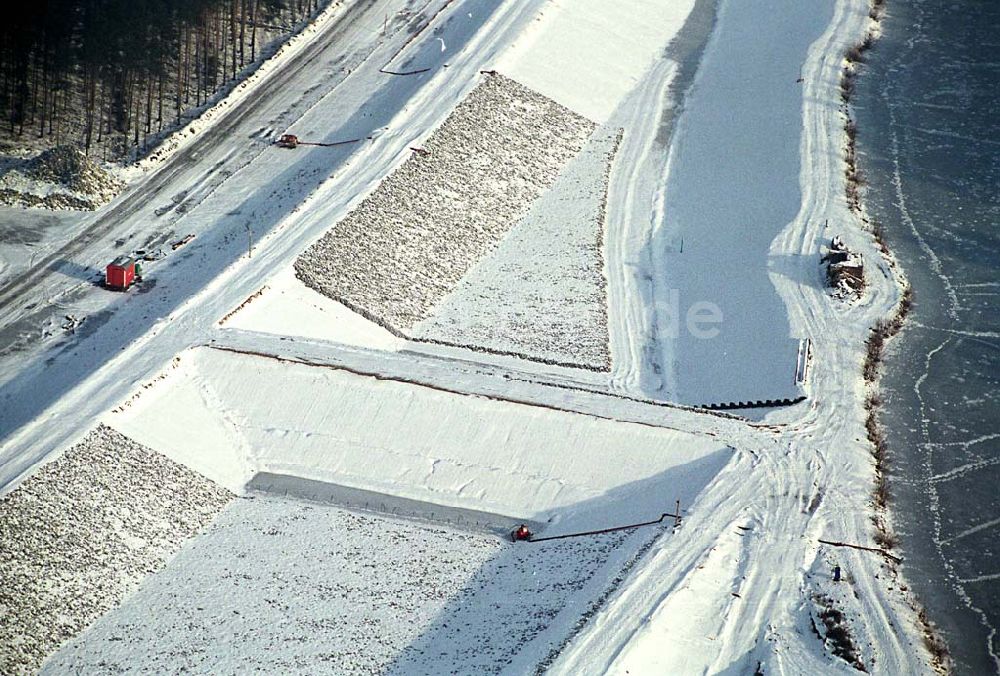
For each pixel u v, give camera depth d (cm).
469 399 8994
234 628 7381
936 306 10506
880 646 7194
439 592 7738
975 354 9944
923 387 9556
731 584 7594
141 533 8031
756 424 8894
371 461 8825
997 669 7175
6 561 7512
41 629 7262
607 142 12750
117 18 12375
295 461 8838
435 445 8850
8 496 7900
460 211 11431
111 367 9156
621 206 11800
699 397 9475
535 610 7438
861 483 8456
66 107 12494
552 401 9019
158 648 7225
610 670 6831
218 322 9675
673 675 6956
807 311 10250
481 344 9944
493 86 12900
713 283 10750
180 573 7819
